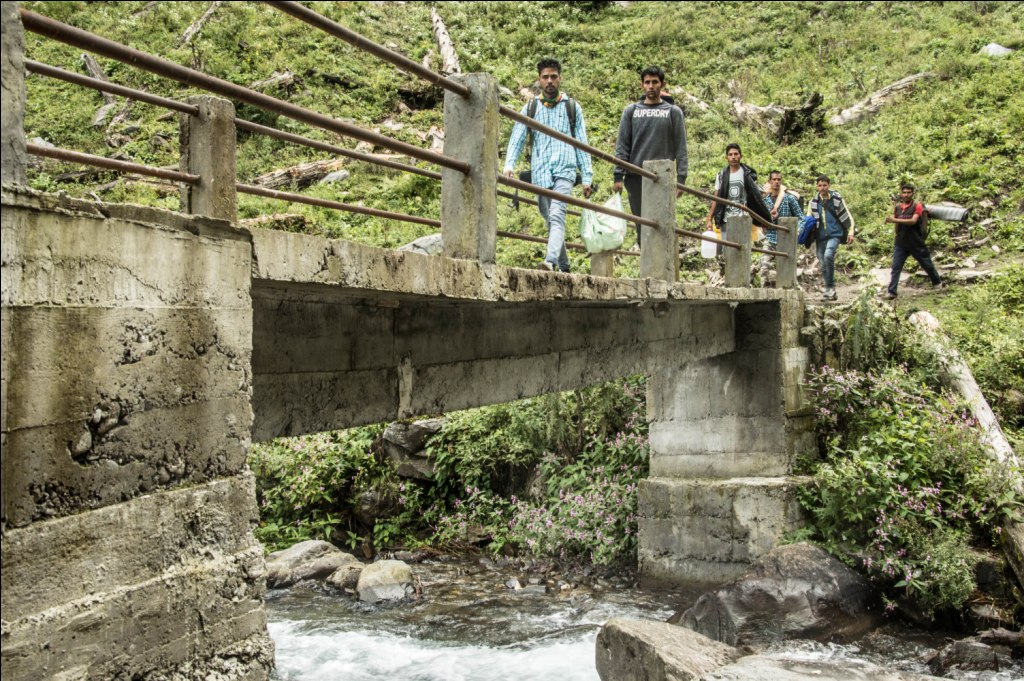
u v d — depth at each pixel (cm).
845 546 752
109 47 242
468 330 479
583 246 648
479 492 986
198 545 270
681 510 846
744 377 845
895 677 484
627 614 748
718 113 1839
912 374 894
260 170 1478
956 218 1265
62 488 226
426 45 2144
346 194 1435
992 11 2114
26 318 216
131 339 246
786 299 841
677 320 734
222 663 275
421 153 370
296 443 1043
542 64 592
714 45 2188
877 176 1491
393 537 977
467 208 395
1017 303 1081
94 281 235
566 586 823
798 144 1686
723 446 855
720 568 820
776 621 642
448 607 761
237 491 286
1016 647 610
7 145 214
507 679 596
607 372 623
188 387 267
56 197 224
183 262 264
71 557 229
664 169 596
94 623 234
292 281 302
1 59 212
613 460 945
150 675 251
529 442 977
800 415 850
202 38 1905
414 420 1027
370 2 2350
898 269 1134
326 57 1933
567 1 2545
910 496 743
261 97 295
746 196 874
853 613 660
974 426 805
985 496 724
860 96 1817
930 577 686
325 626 706
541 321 543
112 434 241
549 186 579
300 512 1011
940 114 1622
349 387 400
